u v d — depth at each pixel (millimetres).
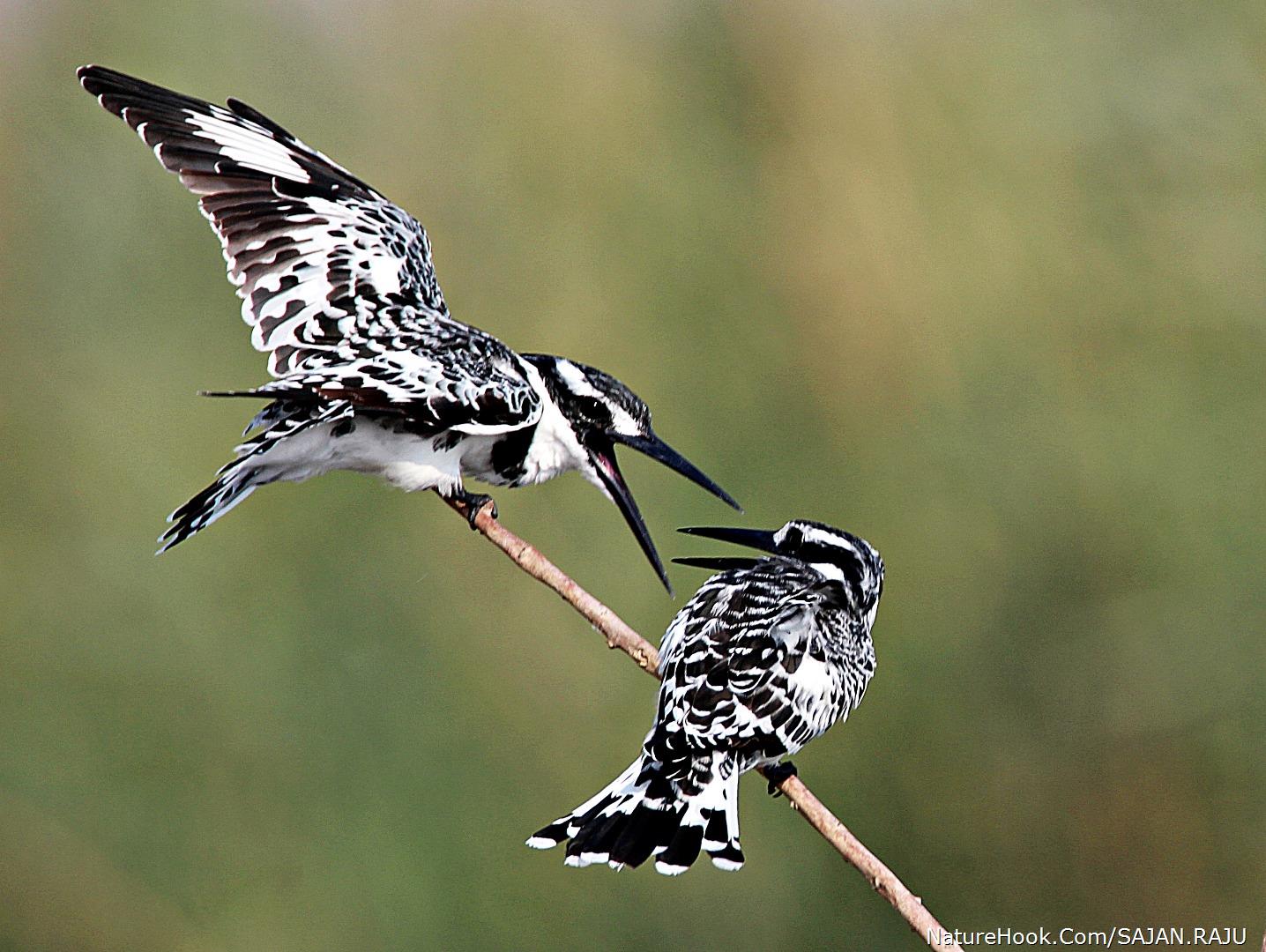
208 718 12945
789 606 8688
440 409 8906
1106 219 14594
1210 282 14188
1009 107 14805
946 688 13453
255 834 12711
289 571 13367
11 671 13070
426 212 14922
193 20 15398
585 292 14422
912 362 14250
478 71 15352
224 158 9703
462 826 12750
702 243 14570
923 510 13852
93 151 14883
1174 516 13703
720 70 15102
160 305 14500
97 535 13477
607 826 8094
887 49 15102
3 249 14562
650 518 13430
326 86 15617
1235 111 14398
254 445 8188
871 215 14422
